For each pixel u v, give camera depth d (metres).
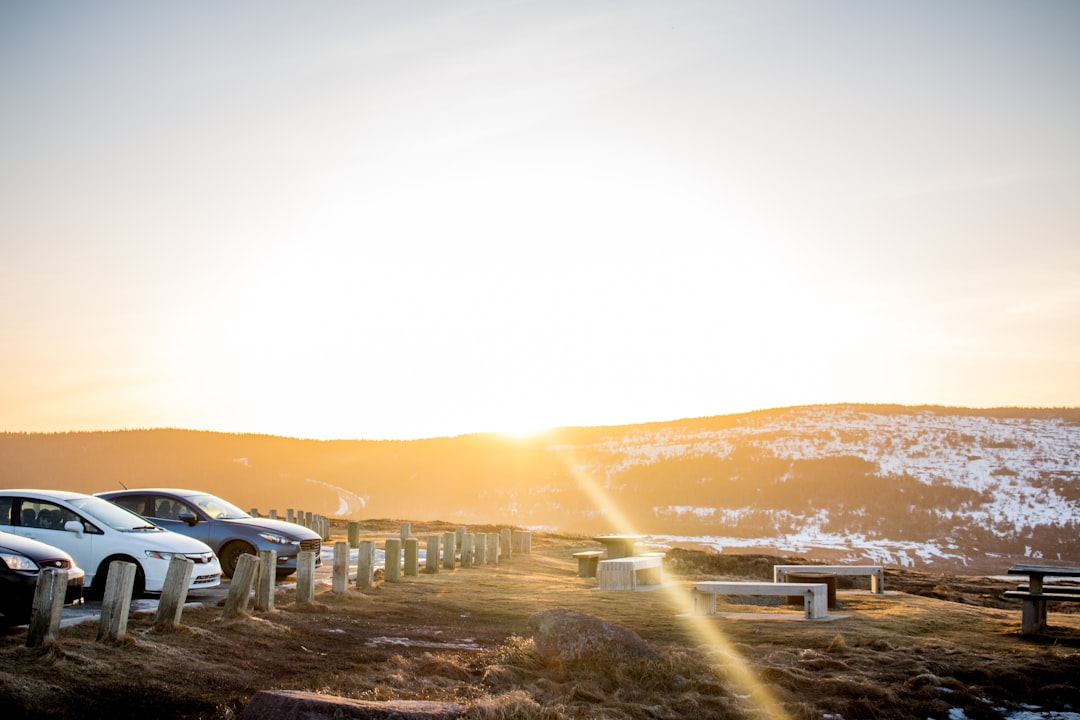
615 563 19.91
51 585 9.16
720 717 9.73
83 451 178.62
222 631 11.30
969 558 107.25
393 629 13.37
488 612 15.68
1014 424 179.50
